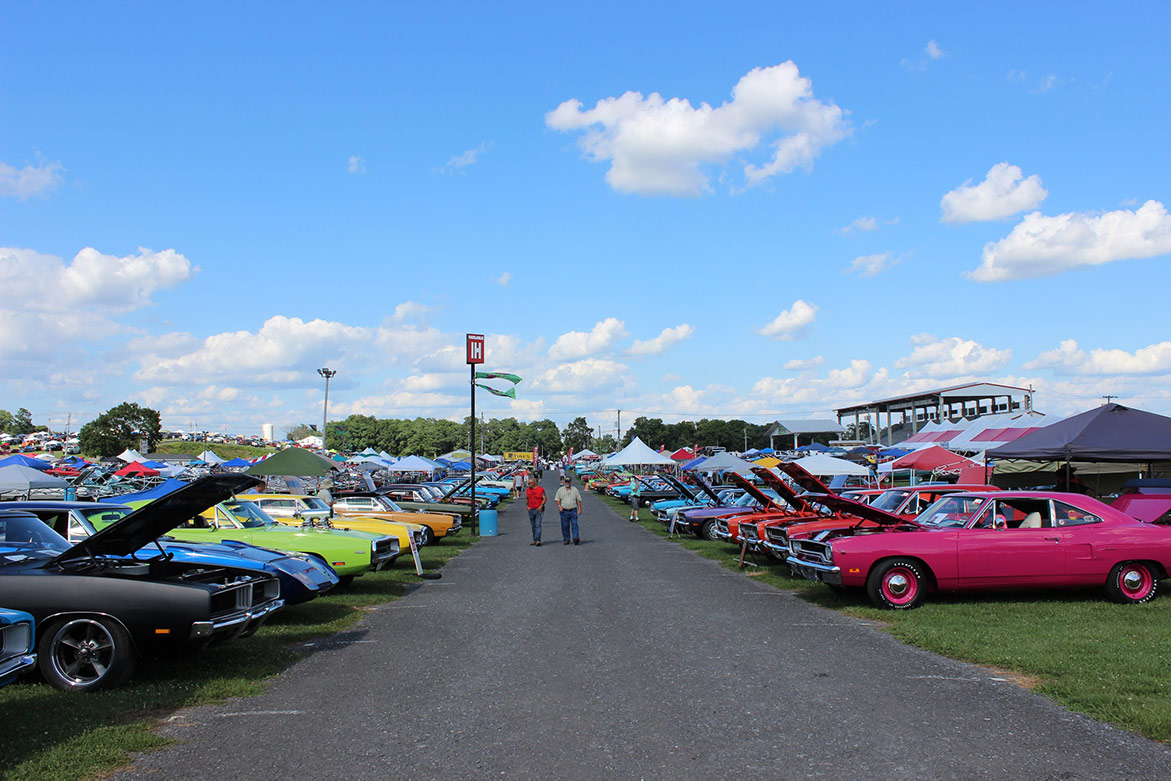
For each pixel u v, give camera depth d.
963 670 6.57
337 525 14.55
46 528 7.59
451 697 5.95
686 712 5.45
